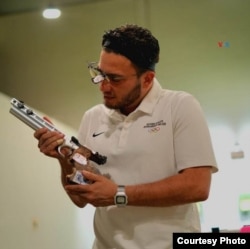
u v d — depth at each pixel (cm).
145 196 108
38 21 257
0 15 259
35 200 227
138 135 119
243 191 267
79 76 257
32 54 260
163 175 116
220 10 239
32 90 260
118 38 113
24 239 212
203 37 242
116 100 116
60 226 250
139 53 114
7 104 210
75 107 257
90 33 254
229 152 265
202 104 250
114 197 108
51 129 112
